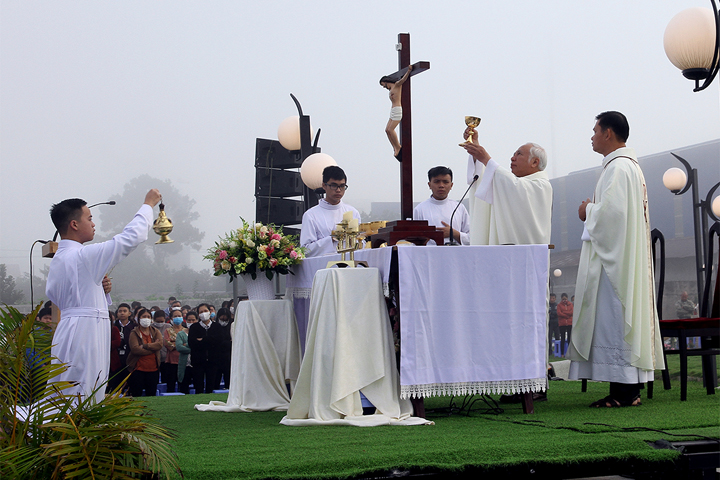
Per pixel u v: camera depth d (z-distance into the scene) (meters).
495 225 4.62
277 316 5.36
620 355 4.41
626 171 4.56
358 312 4.04
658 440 3.12
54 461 2.55
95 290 3.99
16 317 3.34
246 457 2.86
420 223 4.24
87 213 4.13
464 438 3.23
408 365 3.87
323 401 3.99
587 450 3.00
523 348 4.07
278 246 5.39
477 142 4.70
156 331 8.04
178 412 5.01
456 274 3.99
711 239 5.63
